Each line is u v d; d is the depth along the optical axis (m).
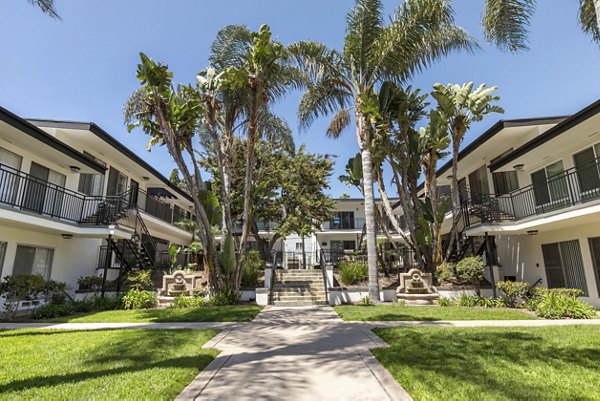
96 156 15.97
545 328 7.35
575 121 10.13
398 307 11.27
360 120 13.12
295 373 4.57
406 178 14.51
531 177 14.28
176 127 11.77
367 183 12.77
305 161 20.72
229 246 12.63
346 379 4.33
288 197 20.03
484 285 13.62
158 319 9.08
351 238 30.00
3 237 11.18
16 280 9.69
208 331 7.27
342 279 15.08
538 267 13.77
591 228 11.30
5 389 3.91
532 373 4.36
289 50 13.51
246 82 11.87
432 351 5.44
